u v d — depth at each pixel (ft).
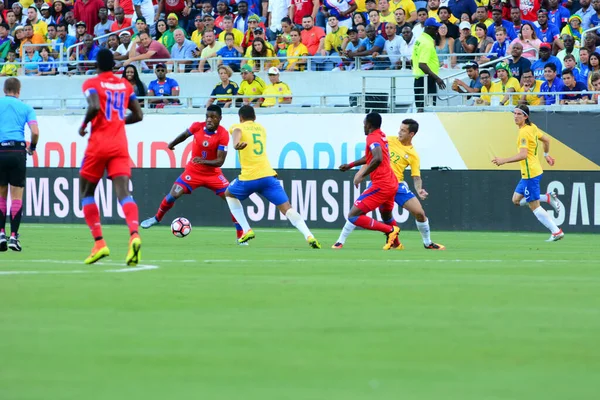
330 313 76.64
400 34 262.47
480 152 225.35
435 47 255.29
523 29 250.98
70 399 47.60
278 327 69.46
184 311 77.46
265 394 48.85
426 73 228.63
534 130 185.37
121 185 111.65
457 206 227.20
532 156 185.98
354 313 76.79
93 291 90.17
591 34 238.68
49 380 52.19
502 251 157.38
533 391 49.80
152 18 302.66
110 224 248.11
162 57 275.59
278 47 275.80
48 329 68.33
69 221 251.80
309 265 123.65
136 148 246.06
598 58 234.58
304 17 272.51
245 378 52.85
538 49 250.57
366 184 232.12
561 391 49.83
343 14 280.10
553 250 160.45
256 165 164.86
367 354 59.67
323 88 258.78
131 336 65.57
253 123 164.86
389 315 75.77
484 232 222.69
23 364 56.39
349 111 241.14
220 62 272.10
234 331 67.77
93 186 115.34
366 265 124.26
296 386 50.83
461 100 244.01
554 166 221.05
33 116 149.38
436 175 227.81
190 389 50.03
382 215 164.66
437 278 105.81
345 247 167.73
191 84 269.03
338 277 106.01
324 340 64.28
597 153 218.79
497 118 224.12
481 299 86.33
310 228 235.40
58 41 299.38
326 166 234.38
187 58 277.23
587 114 219.00
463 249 162.91
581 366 56.44
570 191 220.23
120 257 136.56
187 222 186.39
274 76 252.62
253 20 276.41
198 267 118.83
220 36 280.92
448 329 69.00
